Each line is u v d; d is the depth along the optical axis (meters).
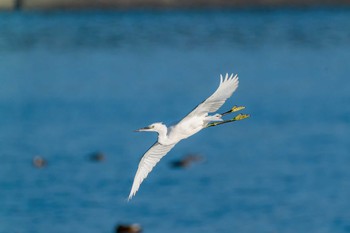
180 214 36.72
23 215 36.91
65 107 64.12
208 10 149.00
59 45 98.94
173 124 12.35
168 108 61.75
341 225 35.16
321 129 54.81
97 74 79.44
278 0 150.12
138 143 52.12
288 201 38.53
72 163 47.19
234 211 37.25
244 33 112.00
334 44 96.75
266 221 35.75
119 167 45.91
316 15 132.62
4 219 36.25
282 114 59.84
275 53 91.38
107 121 58.34
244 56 89.62
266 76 76.69
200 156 47.94
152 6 148.88
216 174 43.94
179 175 43.97
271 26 119.38
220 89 12.05
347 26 114.69
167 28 119.94
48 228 35.09
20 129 56.72
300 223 35.50
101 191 40.75
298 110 61.09
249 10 146.38
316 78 74.75
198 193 40.16
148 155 12.39
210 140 53.31
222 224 35.41
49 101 66.88
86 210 37.66
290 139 52.16
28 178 43.56
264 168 45.22
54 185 42.06
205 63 84.88
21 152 50.09
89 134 54.69
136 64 84.94
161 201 38.91
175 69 81.44
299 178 42.84
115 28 118.62
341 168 44.69
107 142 52.31
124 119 58.81
